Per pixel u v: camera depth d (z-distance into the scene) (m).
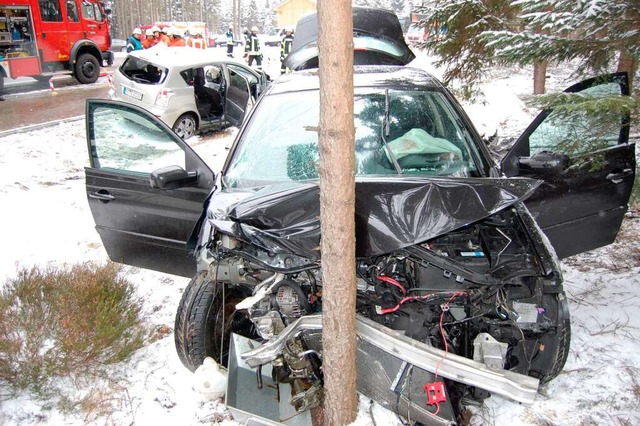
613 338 3.44
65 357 3.24
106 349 3.46
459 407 2.66
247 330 3.35
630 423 2.73
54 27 14.66
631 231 5.18
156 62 9.36
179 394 3.16
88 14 15.83
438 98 3.81
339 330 2.41
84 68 16.00
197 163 3.50
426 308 2.70
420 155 3.36
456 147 3.47
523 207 3.15
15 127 10.28
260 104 3.95
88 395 3.17
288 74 4.51
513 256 2.67
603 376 3.08
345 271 2.31
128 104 3.62
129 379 3.34
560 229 3.77
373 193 2.71
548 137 3.82
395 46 5.71
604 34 4.13
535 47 4.26
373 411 2.80
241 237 2.67
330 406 2.60
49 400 3.16
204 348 3.06
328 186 2.20
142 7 66.62
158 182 3.25
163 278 4.73
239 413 2.66
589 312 3.78
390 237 2.49
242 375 2.88
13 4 13.48
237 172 3.49
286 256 2.65
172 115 9.28
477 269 2.60
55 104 12.84
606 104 3.35
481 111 10.03
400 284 2.68
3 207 6.40
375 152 3.40
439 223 2.51
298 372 2.78
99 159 3.89
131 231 3.86
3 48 13.45
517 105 10.52
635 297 3.96
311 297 2.81
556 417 2.79
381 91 3.81
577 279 4.33
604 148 3.75
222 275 2.89
